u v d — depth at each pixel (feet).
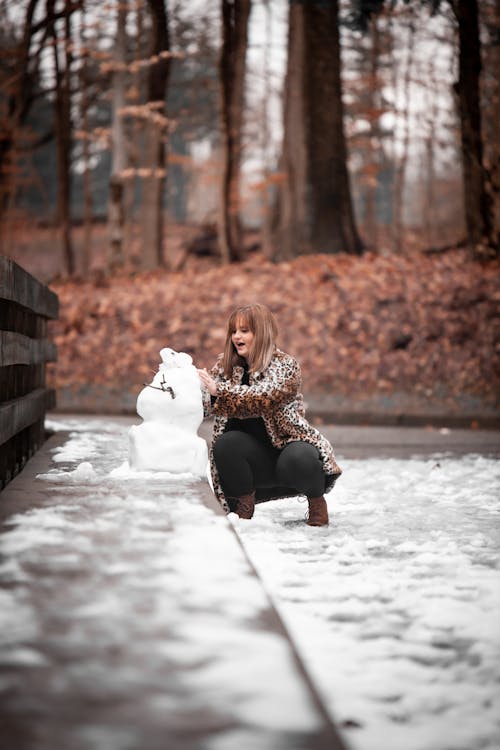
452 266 68.49
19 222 149.07
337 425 49.21
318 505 21.68
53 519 14.60
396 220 114.21
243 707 7.26
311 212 77.97
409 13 74.38
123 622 9.45
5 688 7.64
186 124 139.23
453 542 19.69
